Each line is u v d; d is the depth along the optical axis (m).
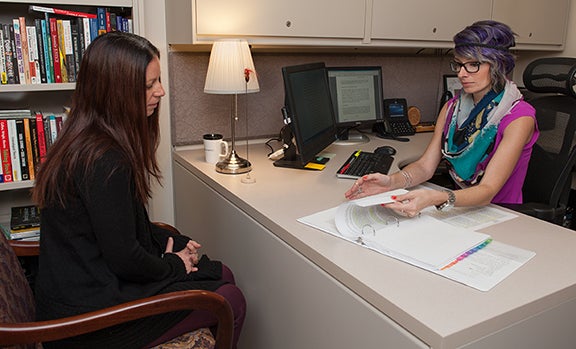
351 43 1.90
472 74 1.38
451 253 0.94
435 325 0.71
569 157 1.62
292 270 1.07
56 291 1.00
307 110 1.61
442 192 1.15
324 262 0.95
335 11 1.81
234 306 1.16
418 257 0.92
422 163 1.54
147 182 1.14
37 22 1.53
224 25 1.61
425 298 0.79
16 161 1.58
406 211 1.07
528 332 0.80
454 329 0.70
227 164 1.58
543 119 1.74
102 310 0.91
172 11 1.73
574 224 2.26
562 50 2.57
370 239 1.00
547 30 2.44
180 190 1.87
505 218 1.20
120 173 0.97
